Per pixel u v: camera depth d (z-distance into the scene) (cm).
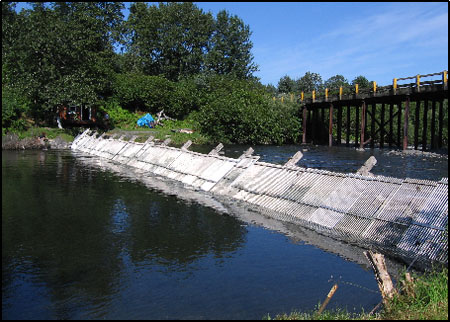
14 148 3062
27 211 1124
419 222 836
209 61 6656
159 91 4744
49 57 3425
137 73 5494
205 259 773
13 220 1034
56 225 991
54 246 840
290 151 3050
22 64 3441
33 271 714
